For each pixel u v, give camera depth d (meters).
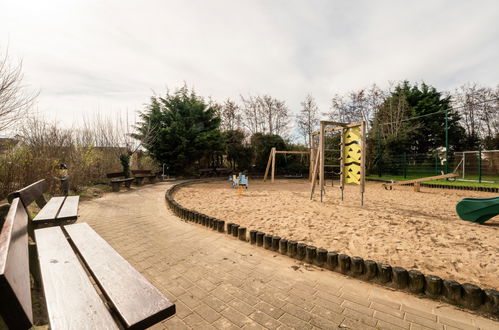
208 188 13.41
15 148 8.72
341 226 5.56
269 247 4.20
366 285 3.06
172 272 3.35
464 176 17.72
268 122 30.16
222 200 9.30
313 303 2.65
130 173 16.08
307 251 3.69
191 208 7.71
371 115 28.72
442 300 2.72
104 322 1.31
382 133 25.47
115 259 2.04
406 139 24.28
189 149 19.34
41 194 4.34
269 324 2.31
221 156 23.94
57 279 1.71
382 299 2.75
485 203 5.67
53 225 3.39
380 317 2.42
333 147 24.42
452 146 29.92
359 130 8.32
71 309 1.39
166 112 19.69
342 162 9.09
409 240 4.62
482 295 2.56
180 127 18.95
